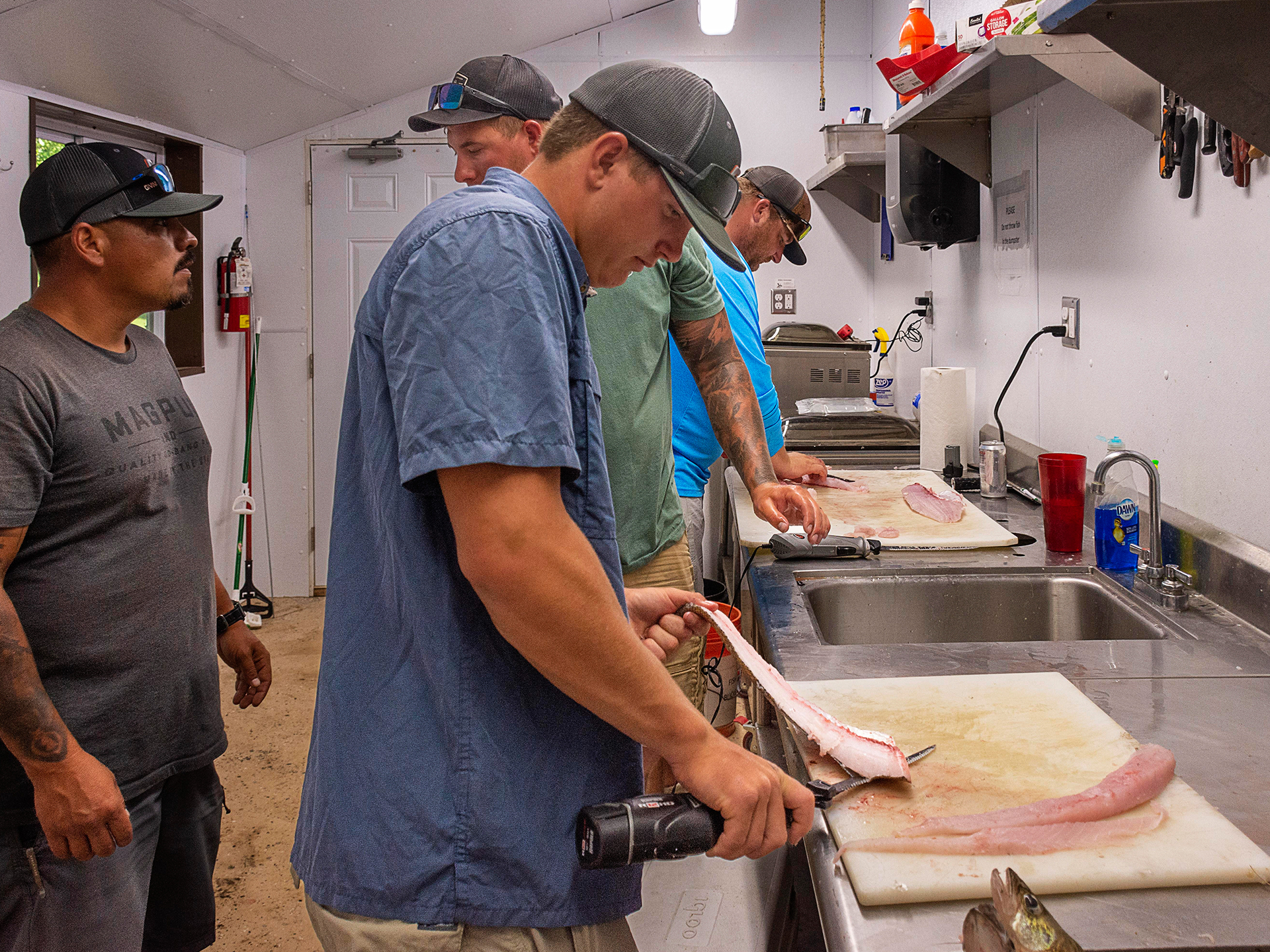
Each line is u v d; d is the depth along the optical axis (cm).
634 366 184
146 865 161
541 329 83
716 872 127
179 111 366
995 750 110
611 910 97
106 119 338
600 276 99
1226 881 84
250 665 197
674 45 443
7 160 288
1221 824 92
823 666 142
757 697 186
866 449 333
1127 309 203
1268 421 154
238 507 438
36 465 140
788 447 332
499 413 81
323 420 462
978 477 272
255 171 450
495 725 92
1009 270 278
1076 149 226
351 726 97
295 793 287
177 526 163
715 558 443
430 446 81
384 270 93
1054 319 244
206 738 171
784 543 202
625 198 91
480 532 82
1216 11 100
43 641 146
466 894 92
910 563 196
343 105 432
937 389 288
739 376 210
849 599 189
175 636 162
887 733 115
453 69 432
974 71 195
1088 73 178
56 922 146
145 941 176
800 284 461
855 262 459
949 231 306
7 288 289
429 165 449
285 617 442
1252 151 152
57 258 153
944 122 288
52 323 152
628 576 195
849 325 459
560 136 93
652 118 88
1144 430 196
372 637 98
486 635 92
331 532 103
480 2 360
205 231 411
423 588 92
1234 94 110
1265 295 154
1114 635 172
